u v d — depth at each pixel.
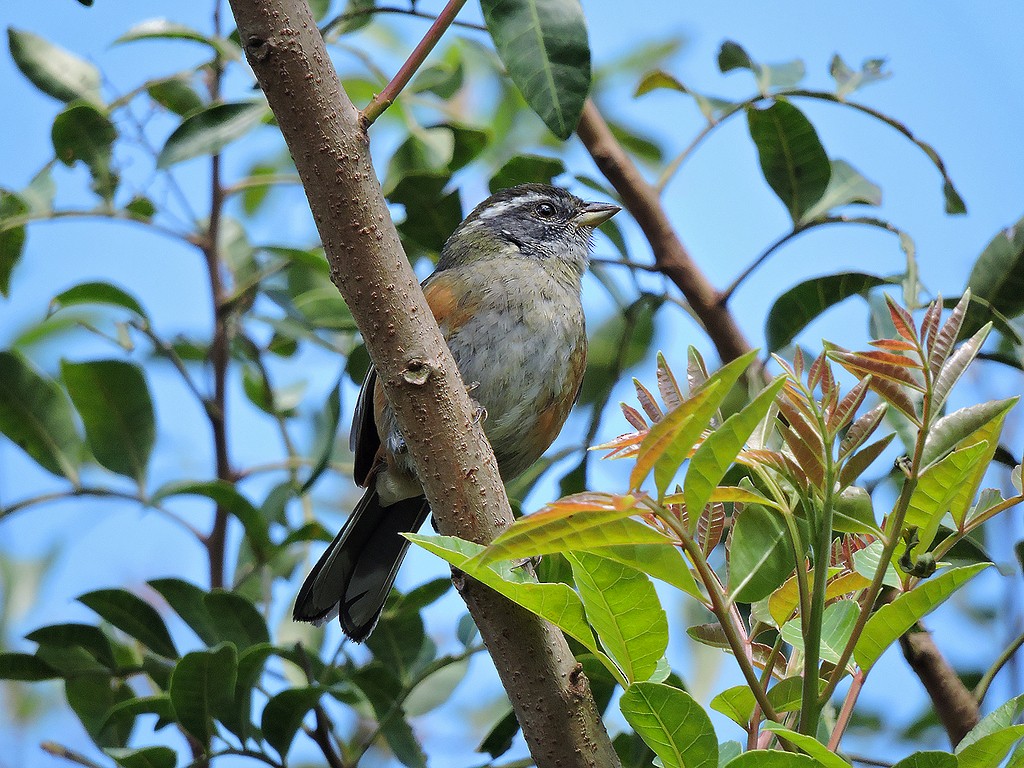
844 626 5.25
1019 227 8.11
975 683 9.10
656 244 9.03
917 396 6.60
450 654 8.02
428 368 5.56
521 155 9.34
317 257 9.74
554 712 5.55
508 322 9.74
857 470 4.68
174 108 10.20
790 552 5.41
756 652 5.58
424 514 9.66
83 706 8.41
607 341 11.33
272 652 7.22
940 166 8.62
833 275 8.37
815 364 4.68
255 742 7.54
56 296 9.38
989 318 7.96
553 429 10.09
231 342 10.68
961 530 5.14
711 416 4.05
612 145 9.24
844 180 9.24
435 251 9.88
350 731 9.90
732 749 5.11
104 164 9.22
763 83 8.95
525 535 4.21
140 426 8.97
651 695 4.31
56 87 9.43
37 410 8.90
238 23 5.32
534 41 5.93
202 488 8.75
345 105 5.39
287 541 9.03
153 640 8.09
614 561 4.72
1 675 7.97
